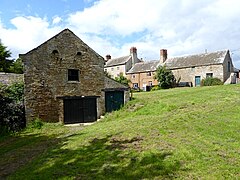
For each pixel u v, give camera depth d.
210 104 19.50
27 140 16.78
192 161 8.54
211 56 48.72
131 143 11.23
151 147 10.30
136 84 59.53
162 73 49.53
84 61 25.19
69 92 24.27
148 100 26.34
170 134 11.82
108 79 26.39
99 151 10.79
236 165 8.01
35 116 22.55
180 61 52.69
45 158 11.08
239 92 24.50
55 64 23.73
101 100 25.69
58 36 23.95
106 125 17.77
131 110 23.53
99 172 8.67
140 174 8.09
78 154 10.87
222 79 45.47
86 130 17.08
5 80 25.03
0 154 13.52
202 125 12.77
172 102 23.08
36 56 22.92
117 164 9.12
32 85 22.64
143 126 14.30
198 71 48.31
